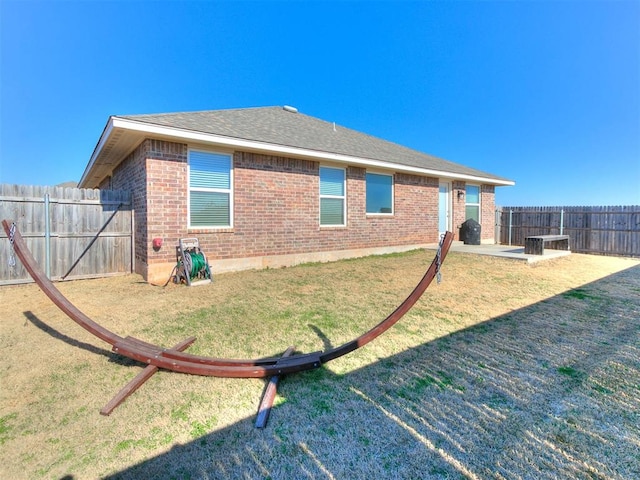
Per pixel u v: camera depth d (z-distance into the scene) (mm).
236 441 2053
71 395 2594
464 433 2098
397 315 3000
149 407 2428
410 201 11516
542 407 2375
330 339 3752
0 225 6414
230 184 7598
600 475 1723
